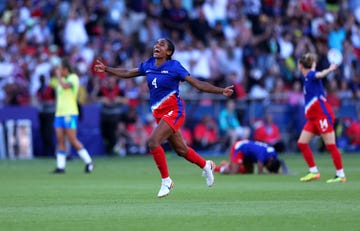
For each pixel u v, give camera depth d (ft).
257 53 265.95
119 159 216.54
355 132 252.21
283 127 250.57
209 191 115.55
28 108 226.58
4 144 224.94
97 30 255.09
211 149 240.53
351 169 170.60
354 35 292.81
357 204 95.66
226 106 243.60
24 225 77.87
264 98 248.32
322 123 135.13
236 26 273.54
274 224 77.71
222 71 258.78
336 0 302.45
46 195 110.63
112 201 100.99
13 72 232.73
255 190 117.19
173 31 264.72
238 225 77.10
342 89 263.70
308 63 136.56
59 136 162.50
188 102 242.58
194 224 77.92
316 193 111.45
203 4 280.10
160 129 102.47
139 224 78.07
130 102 235.40
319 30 286.05
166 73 102.73
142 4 271.90
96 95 233.55
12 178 147.33
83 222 79.71
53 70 228.02
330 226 76.23
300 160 208.85
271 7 287.48
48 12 255.50
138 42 263.70
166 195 104.42
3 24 244.01
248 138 244.01
